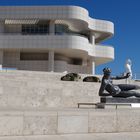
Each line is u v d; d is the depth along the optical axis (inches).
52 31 2148.1
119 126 392.2
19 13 2100.1
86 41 2132.1
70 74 1144.8
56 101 764.0
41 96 747.4
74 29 2372.0
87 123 375.9
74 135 358.6
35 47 2074.3
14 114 340.2
